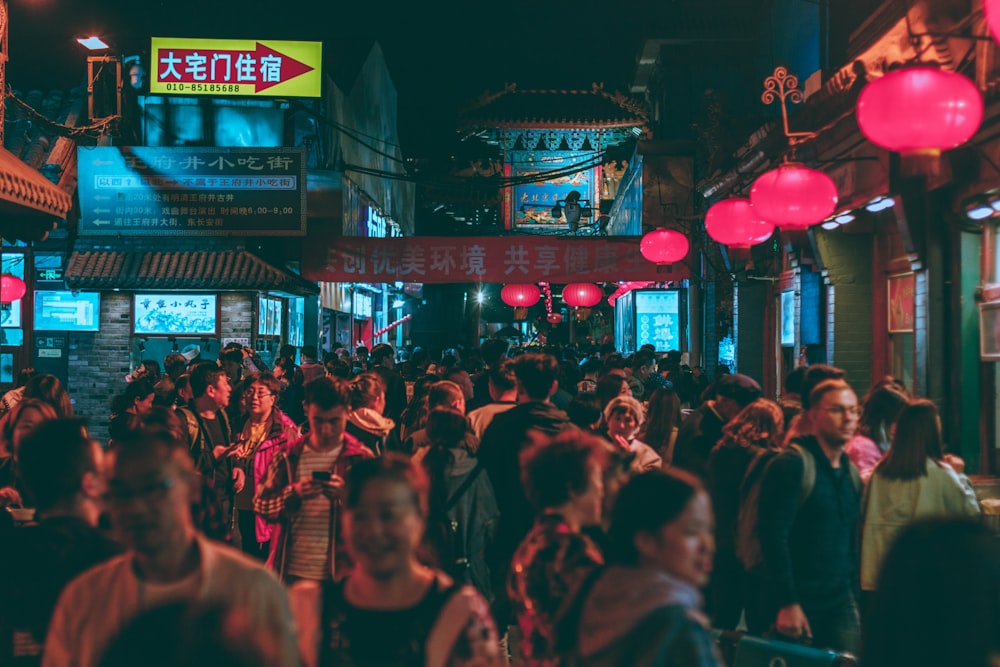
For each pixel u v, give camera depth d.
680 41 19.95
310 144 18.94
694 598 2.62
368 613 2.88
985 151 7.90
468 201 31.89
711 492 6.05
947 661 1.99
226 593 2.64
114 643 1.56
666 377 14.38
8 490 5.01
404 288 33.38
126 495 2.57
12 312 16.70
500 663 2.90
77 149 17.56
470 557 5.50
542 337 38.53
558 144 29.28
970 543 2.04
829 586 4.84
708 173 15.93
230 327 17.83
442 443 5.61
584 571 3.34
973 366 8.94
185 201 17.41
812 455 4.86
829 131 9.88
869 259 12.05
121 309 17.84
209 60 18.31
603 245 18.42
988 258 8.80
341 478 5.32
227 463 7.57
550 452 3.65
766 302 16.11
